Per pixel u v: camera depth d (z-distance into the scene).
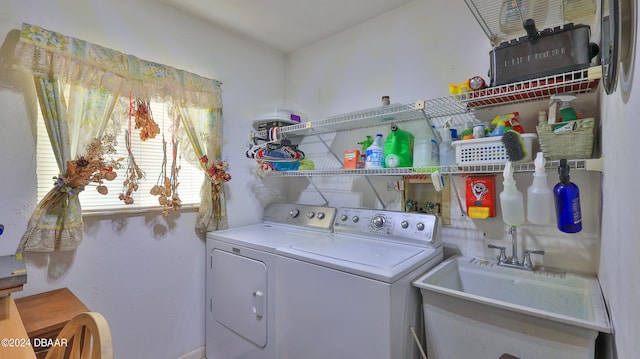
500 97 1.37
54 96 1.40
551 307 1.31
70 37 1.46
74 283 1.54
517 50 1.23
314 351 1.36
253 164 2.40
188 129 1.92
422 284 1.24
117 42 1.70
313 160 2.46
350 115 1.83
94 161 1.48
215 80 2.09
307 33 2.31
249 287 1.70
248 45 2.38
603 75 0.81
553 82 1.16
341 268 1.27
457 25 1.72
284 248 1.55
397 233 1.66
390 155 1.66
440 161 1.63
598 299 1.06
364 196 2.12
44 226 1.39
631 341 0.60
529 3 1.33
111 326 1.67
